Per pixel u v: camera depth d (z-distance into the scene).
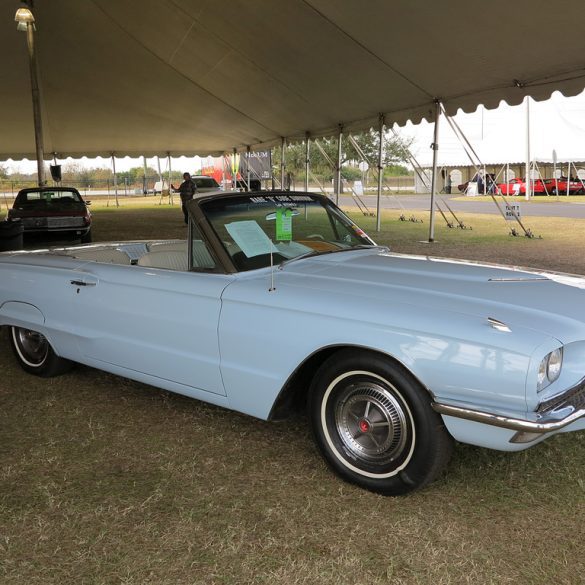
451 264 3.50
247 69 14.18
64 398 4.02
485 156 35.91
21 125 23.64
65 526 2.54
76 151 29.66
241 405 3.11
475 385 2.37
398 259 3.60
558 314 2.59
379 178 15.62
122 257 4.65
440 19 8.17
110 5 12.82
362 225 17.91
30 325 4.20
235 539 2.44
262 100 16.80
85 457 3.16
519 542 2.38
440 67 10.05
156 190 50.78
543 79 9.41
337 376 2.80
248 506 2.68
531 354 2.28
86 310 3.77
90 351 3.84
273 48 11.91
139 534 2.48
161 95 19.30
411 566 2.25
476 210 24.84
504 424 2.29
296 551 2.35
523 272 3.36
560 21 7.32
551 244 12.24
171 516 2.61
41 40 15.55
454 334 2.42
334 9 8.99
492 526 2.49
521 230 15.48
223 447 3.26
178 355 3.30
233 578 2.21
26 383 4.33
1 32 15.14
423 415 2.53
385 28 9.07
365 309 2.65
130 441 3.35
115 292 3.58
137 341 3.50
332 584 2.16
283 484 2.86
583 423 2.54
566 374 2.49
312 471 2.98
